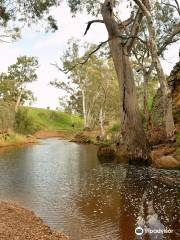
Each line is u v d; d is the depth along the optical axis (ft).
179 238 34.65
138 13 92.43
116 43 91.81
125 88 90.79
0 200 52.65
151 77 203.72
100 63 220.23
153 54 80.33
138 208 46.57
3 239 30.53
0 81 272.10
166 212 44.01
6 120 188.14
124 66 91.09
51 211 46.19
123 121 91.86
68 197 54.60
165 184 62.13
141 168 81.82
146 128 105.40
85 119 261.65
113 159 105.19
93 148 160.45
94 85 246.06
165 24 126.41
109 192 57.82
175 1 113.19
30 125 228.63
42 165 97.14
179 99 96.94
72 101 296.92
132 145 90.07
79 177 74.74
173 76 103.09
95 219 42.27
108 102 231.30
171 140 79.00
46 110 380.37
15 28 142.41
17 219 39.19
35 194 57.16
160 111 102.27
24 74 287.69
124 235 36.40
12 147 167.32
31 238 32.35
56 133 294.46
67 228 38.88
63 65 215.51
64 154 130.41
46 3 98.78
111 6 90.33
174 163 72.33
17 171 85.30
